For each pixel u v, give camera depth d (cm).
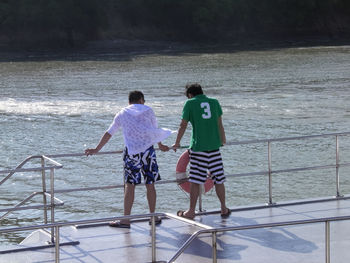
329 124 3731
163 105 4656
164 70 7762
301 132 3500
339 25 14312
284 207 970
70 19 12038
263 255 745
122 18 12838
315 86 5619
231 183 2447
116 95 5403
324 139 3303
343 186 2378
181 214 920
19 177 2625
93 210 2127
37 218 2031
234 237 818
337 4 14488
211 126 866
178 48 12106
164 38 12900
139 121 830
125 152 840
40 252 772
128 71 7756
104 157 3017
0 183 862
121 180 2566
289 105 4519
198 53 10762
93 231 853
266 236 820
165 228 866
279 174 2583
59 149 3225
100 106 4772
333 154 2956
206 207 2098
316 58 8919
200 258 734
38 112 4506
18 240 1784
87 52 11662
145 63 8950
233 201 2183
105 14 12525
